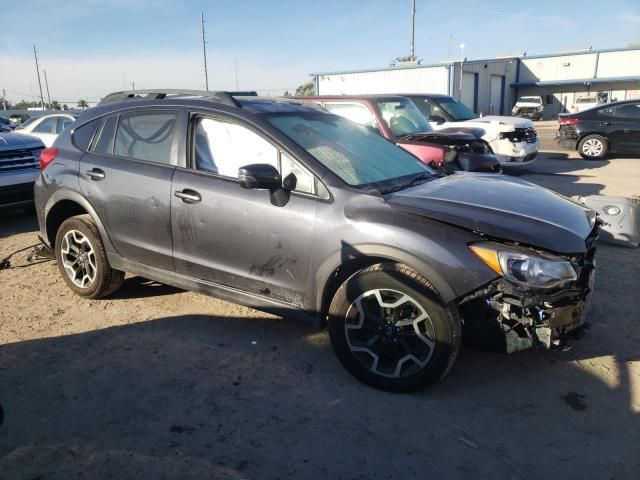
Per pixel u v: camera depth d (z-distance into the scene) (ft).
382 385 10.44
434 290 9.73
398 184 11.87
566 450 8.85
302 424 9.52
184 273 12.91
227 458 8.65
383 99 27.14
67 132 15.29
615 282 16.28
